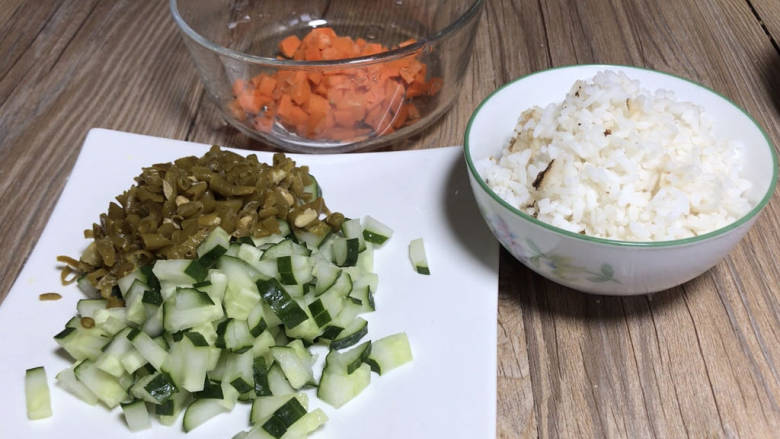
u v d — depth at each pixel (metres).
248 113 0.42
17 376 0.32
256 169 0.36
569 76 0.39
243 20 0.50
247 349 0.31
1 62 0.51
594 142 0.33
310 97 0.41
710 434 0.31
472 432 0.30
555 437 0.31
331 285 0.33
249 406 0.31
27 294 0.35
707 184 0.32
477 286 0.35
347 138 0.42
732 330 0.34
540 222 0.31
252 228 0.35
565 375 0.33
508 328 0.35
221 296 0.32
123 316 0.32
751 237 0.38
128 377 0.31
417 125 0.43
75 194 0.39
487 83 0.49
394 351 0.33
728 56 0.50
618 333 0.34
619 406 0.32
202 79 0.43
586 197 0.33
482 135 0.37
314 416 0.30
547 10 0.55
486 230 0.37
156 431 0.31
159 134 0.46
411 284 0.35
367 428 0.31
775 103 0.46
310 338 0.33
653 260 0.30
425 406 0.31
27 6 0.56
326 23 0.51
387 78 0.41
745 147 0.34
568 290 0.36
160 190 0.35
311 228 0.36
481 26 0.53
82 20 0.55
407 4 0.51
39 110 0.47
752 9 0.54
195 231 0.34
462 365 0.32
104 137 0.42
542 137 0.35
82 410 0.31
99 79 0.50
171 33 0.54
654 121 0.34
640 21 0.53
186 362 0.30
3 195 0.42
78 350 0.32
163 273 0.32
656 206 0.32
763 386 0.32
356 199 0.39
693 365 0.33
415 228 0.38
